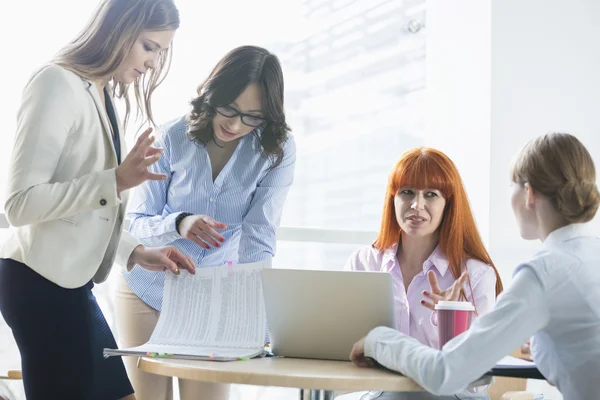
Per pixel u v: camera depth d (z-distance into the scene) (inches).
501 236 129.6
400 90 143.6
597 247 59.5
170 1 71.9
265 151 86.3
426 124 142.6
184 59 124.2
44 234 67.2
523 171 61.7
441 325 62.0
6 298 67.4
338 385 54.1
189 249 88.4
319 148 140.4
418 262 85.4
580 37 134.8
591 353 57.1
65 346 67.3
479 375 55.2
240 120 83.0
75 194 64.4
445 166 83.4
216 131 85.1
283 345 66.2
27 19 116.8
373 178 141.6
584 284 57.3
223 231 89.7
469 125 134.6
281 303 65.6
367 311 63.7
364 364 61.2
